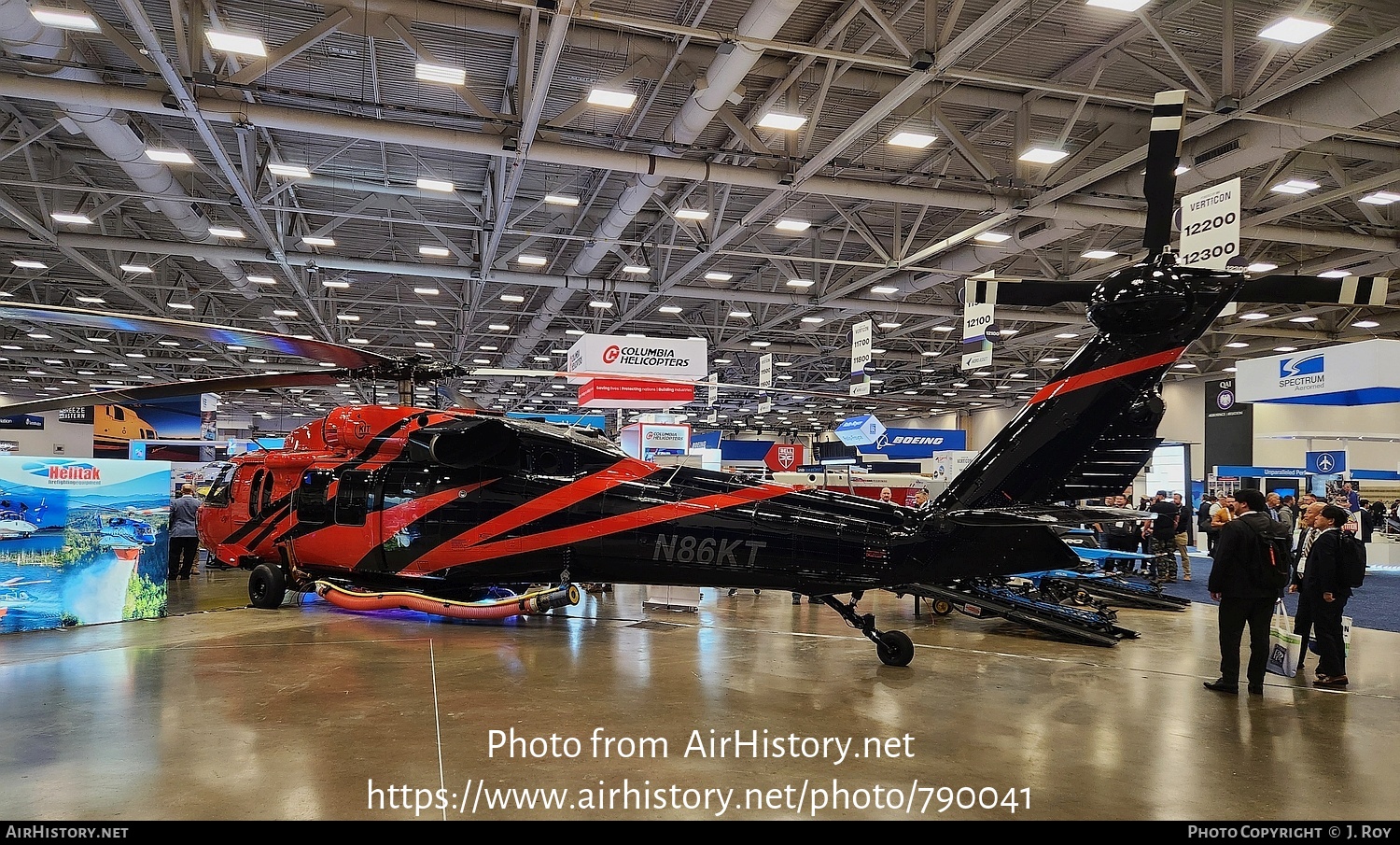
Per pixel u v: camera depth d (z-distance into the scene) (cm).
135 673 614
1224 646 621
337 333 2611
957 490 636
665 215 1534
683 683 606
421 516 827
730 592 1221
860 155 1291
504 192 1273
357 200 1536
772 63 1045
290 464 930
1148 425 573
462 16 927
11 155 1231
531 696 558
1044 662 724
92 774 402
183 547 1312
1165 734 502
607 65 1055
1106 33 951
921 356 2830
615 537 746
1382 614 1095
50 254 1853
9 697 543
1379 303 436
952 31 892
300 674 614
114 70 948
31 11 779
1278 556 610
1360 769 442
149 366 3259
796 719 514
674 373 1486
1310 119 988
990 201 1217
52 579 815
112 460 862
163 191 1296
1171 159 512
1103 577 1266
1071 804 386
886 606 1102
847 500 683
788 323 2512
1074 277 1823
